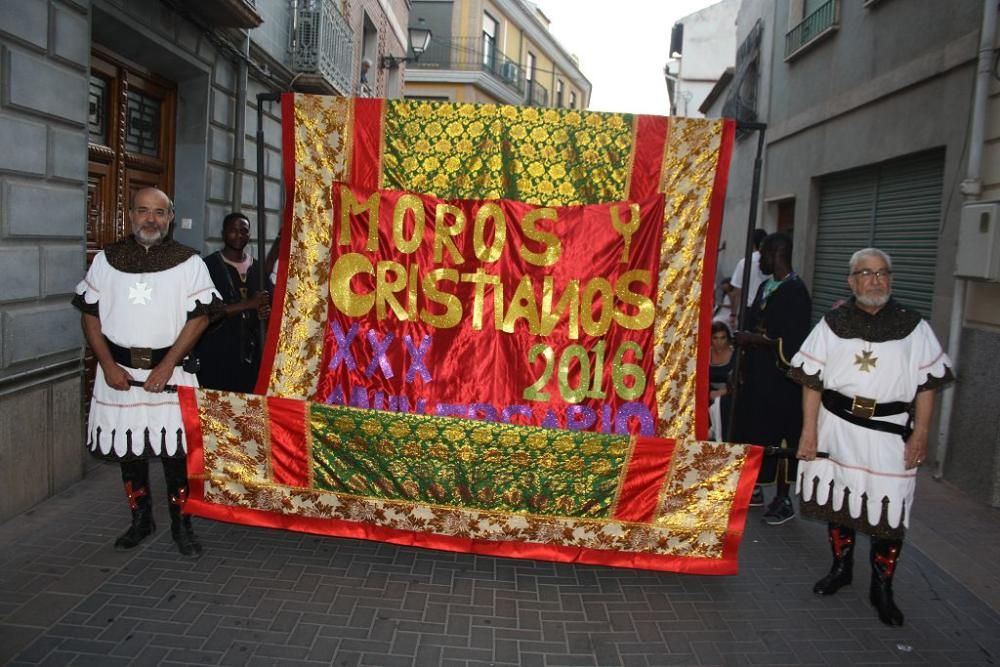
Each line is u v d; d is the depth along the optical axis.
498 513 3.88
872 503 3.53
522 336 4.05
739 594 3.89
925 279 6.73
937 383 3.52
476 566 4.07
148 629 3.24
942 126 6.29
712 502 3.79
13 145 4.18
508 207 4.05
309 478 3.96
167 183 7.09
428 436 3.88
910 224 7.05
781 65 10.64
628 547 3.85
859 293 3.61
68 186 4.74
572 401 4.03
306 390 4.13
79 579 3.65
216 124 7.36
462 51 28.62
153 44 6.03
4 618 3.26
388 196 4.09
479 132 4.09
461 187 4.11
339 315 4.12
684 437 4.01
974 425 5.43
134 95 6.55
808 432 3.73
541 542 3.88
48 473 4.66
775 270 5.02
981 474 5.33
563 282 4.03
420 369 4.07
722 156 4.01
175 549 4.06
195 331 3.86
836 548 3.90
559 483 3.85
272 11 8.77
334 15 10.20
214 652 3.09
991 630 3.60
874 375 3.54
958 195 5.93
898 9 7.19
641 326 4.02
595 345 4.03
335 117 4.15
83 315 3.82
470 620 3.48
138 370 3.80
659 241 4.02
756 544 4.59
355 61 12.88
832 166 8.68
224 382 5.09
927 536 4.73
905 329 3.56
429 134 4.11
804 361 3.75
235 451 3.97
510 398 4.05
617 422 4.02
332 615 3.45
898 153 7.08
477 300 4.05
